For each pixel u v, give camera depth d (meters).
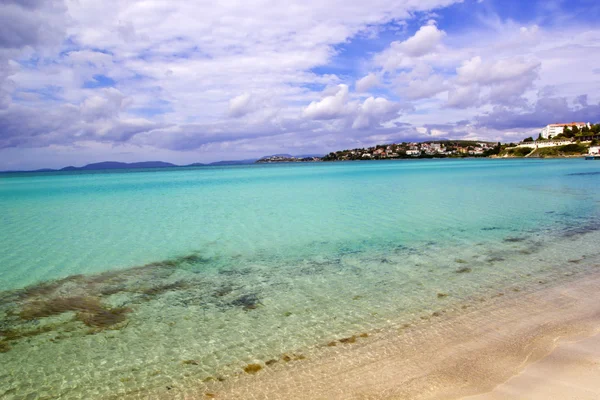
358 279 9.45
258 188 36.88
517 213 18.64
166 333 6.83
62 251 12.83
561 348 5.66
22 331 6.98
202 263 11.27
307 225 16.59
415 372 5.29
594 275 9.10
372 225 16.30
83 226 17.19
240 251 12.55
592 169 62.41
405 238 13.77
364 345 6.16
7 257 12.12
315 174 64.75
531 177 45.22
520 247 12.09
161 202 26.08
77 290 9.15
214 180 52.66
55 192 35.34
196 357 5.98
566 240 12.87
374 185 37.56
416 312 7.34
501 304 7.55
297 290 8.83
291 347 6.19
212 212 20.94
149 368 5.71
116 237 14.88
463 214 18.66
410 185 36.66
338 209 21.19
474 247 12.25
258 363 5.75
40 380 5.45
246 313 7.62
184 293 8.84
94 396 5.06
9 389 5.23
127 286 9.38
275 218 18.56
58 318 7.55
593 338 5.95
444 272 9.76
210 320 7.34
